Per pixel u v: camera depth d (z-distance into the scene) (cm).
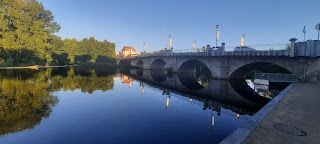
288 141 757
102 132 1235
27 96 2231
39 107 1788
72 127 1309
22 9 6688
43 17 7575
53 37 7856
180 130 1321
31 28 6838
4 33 6256
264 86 4116
